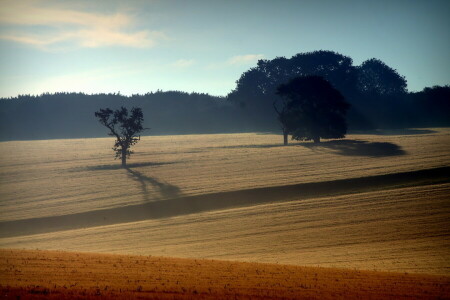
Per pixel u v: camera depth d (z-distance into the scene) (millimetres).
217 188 63500
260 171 76188
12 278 20234
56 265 23406
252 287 19969
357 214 47406
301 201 54531
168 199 58688
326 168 76312
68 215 53000
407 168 70688
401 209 48188
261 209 51750
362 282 22234
